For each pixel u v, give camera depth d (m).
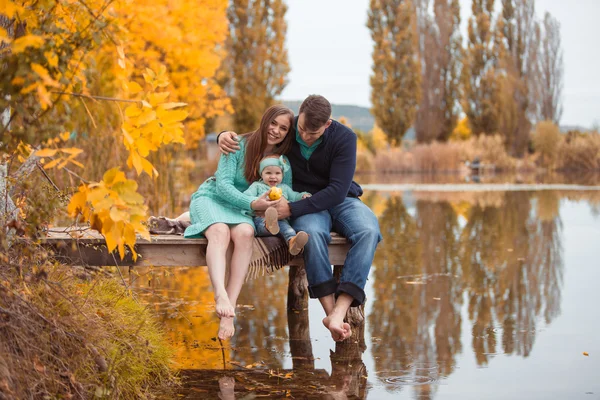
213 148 32.56
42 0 2.85
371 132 46.25
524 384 3.76
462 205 16.36
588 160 40.91
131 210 2.66
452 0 46.75
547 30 47.66
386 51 44.97
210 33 14.41
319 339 4.77
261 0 35.56
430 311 5.64
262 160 4.67
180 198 13.80
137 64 12.24
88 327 3.33
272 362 4.20
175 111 2.88
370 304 5.90
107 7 3.00
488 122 46.06
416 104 45.44
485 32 46.25
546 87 47.72
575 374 3.94
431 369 4.05
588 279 7.02
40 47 2.53
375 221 4.58
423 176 35.00
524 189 22.78
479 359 4.26
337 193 4.56
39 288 3.25
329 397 3.53
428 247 9.41
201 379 3.83
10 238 3.31
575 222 12.49
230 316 4.10
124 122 2.84
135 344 3.58
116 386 3.14
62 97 2.76
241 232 4.39
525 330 4.99
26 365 2.81
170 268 7.62
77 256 4.38
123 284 4.46
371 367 4.10
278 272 7.88
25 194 3.78
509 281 6.92
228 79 34.25
